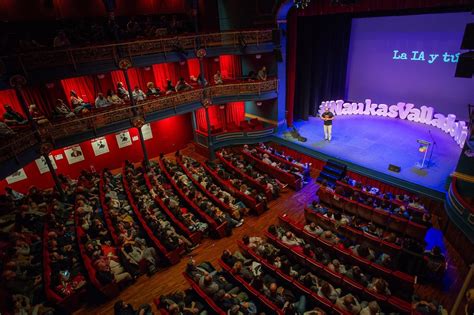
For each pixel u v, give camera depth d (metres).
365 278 8.30
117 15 17.59
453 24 15.74
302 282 8.61
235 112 21.55
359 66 20.36
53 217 11.92
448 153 15.16
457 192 10.98
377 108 20.59
